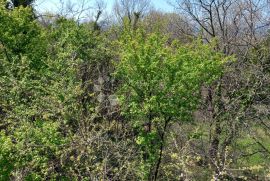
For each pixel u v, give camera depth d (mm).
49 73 15578
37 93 13711
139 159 14523
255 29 19359
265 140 18969
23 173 10586
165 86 14484
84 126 12352
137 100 14984
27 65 15727
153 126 15008
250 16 19328
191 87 14680
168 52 14906
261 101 17141
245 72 17781
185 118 14930
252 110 17328
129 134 14766
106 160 10969
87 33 19953
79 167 11930
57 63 16250
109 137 14117
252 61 18000
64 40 18734
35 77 16906
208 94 17359
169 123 15461
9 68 15922
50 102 13188
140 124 14938
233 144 16641
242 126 16641
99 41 20219
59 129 13070
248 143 18203
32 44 18625
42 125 12000
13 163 10219
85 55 19141
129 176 12859
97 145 12242
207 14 21625
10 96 14000
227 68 16953
